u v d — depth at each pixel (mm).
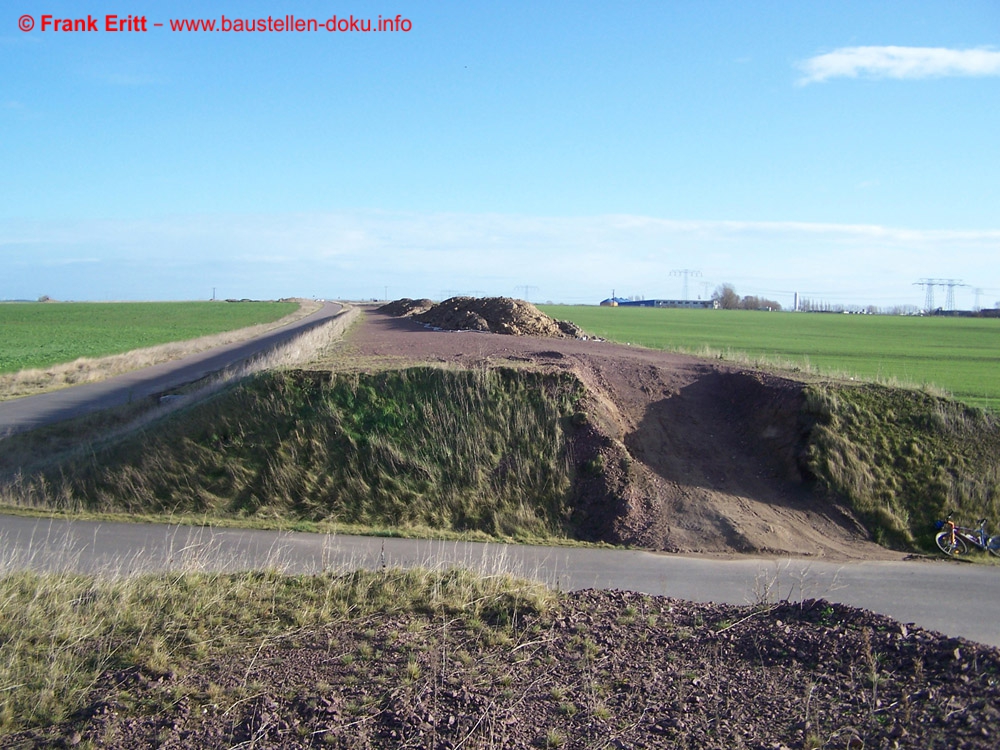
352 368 18078
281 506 15250
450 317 38438
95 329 70938
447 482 15234
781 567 11797
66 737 5805
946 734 5102
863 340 55062
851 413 16250
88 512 15117
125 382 33406
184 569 9383
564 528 14305
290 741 5562
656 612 8094
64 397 29781
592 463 15047
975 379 30250
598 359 20578
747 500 14727
